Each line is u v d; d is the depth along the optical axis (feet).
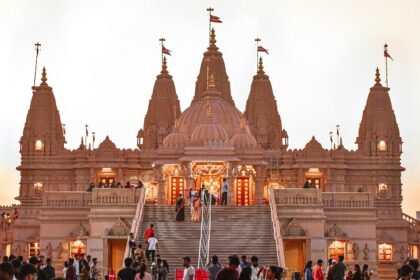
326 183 322.75
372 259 263.49
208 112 308.40
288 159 326.03
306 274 152.56
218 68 373.61
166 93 373.61
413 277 94.63
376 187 328.08
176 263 212.43
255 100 370.53
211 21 376.89
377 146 330.13
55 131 334.85
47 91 338.75
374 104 336.49
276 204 251.80
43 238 270.46
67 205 271.49
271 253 219.61
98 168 323.16
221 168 292.40
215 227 232.12
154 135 366.84
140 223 235.40
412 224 325.01
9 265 64.59
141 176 325.83
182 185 298.76
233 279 84.28
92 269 171.83
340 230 263.29
